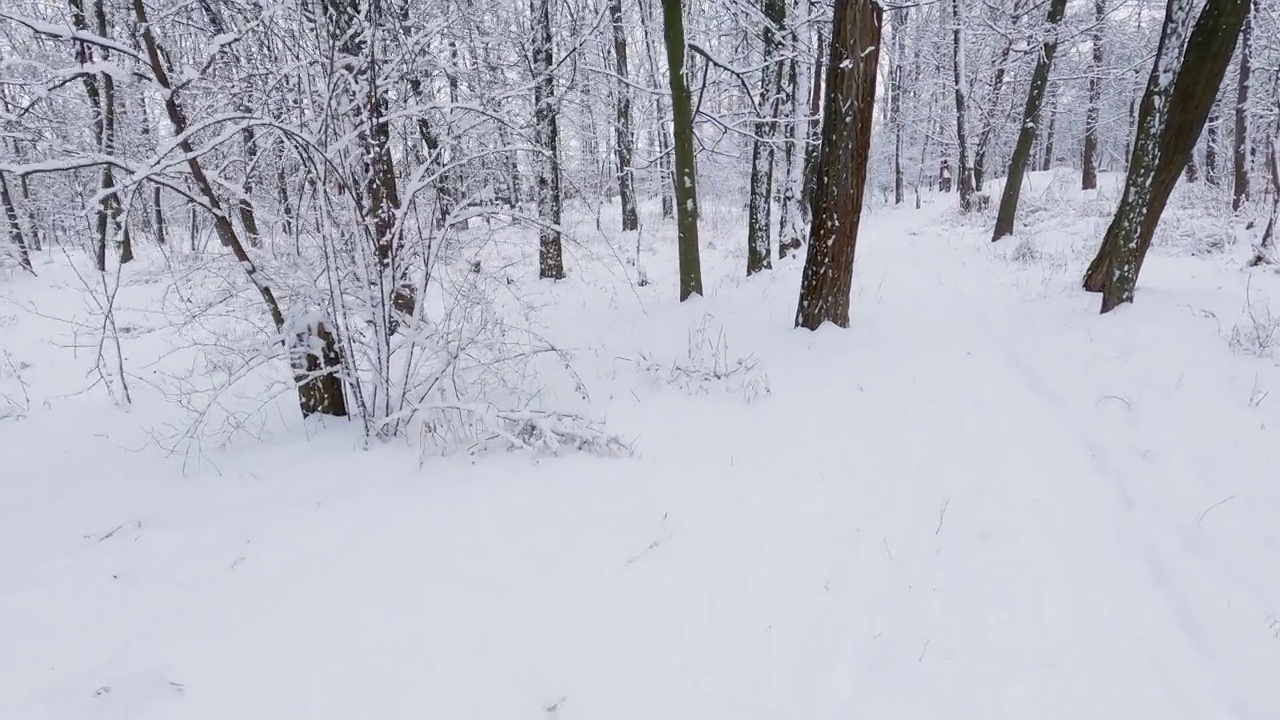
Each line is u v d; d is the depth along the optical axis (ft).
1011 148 103.30
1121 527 11.96
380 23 15.01
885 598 9.96
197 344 15.47
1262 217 41.22
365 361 18.51
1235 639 9.11
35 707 6.96
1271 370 17.69
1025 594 10.15
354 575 9.66
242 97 14.67
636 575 9.93
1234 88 69.05
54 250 59.21
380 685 7.47
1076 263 35.50
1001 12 58.18
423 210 16.49
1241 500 12.33
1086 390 18.48
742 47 37.22
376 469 13.57
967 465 14.58
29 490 13.50
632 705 7.52
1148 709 7.97
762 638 8.87
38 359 28.58
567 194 34.42
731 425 16.92
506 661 7.98
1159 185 22.52
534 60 35.96
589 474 13.39
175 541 10.72
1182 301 23.97
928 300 30.14
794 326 25.52
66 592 9.20
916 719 7.73
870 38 21.66
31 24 11.74
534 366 21.52
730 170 60.08
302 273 14.90
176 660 7.74
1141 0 69.82
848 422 17.21
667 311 29.60
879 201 100.68
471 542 10.61
